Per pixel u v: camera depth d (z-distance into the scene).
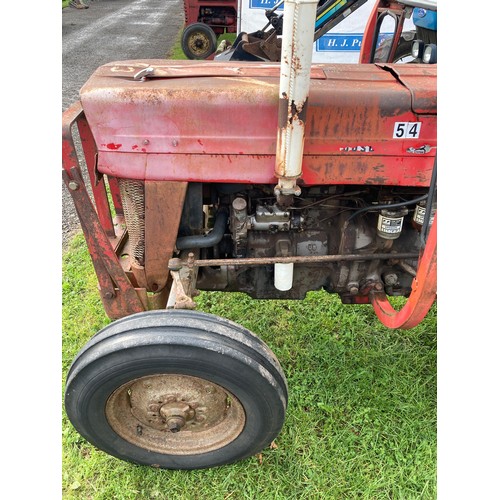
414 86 1.62
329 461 1.96
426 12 2.17
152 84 1.62
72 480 1.91
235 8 8.03
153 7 14.60
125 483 1.88
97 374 1.54
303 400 2.20
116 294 1.94
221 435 1.81
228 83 1.63
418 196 1.88
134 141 1.62
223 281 2.07
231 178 1.67
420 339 2.57
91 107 1.59
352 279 2.06
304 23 1.23
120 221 2.39
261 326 2.62
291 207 1.84
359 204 1.89
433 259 1.60
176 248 1.85
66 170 1.67
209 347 1.49
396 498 1.84
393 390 2.27
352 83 1.65
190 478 1.90
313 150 1.64
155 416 1.78
